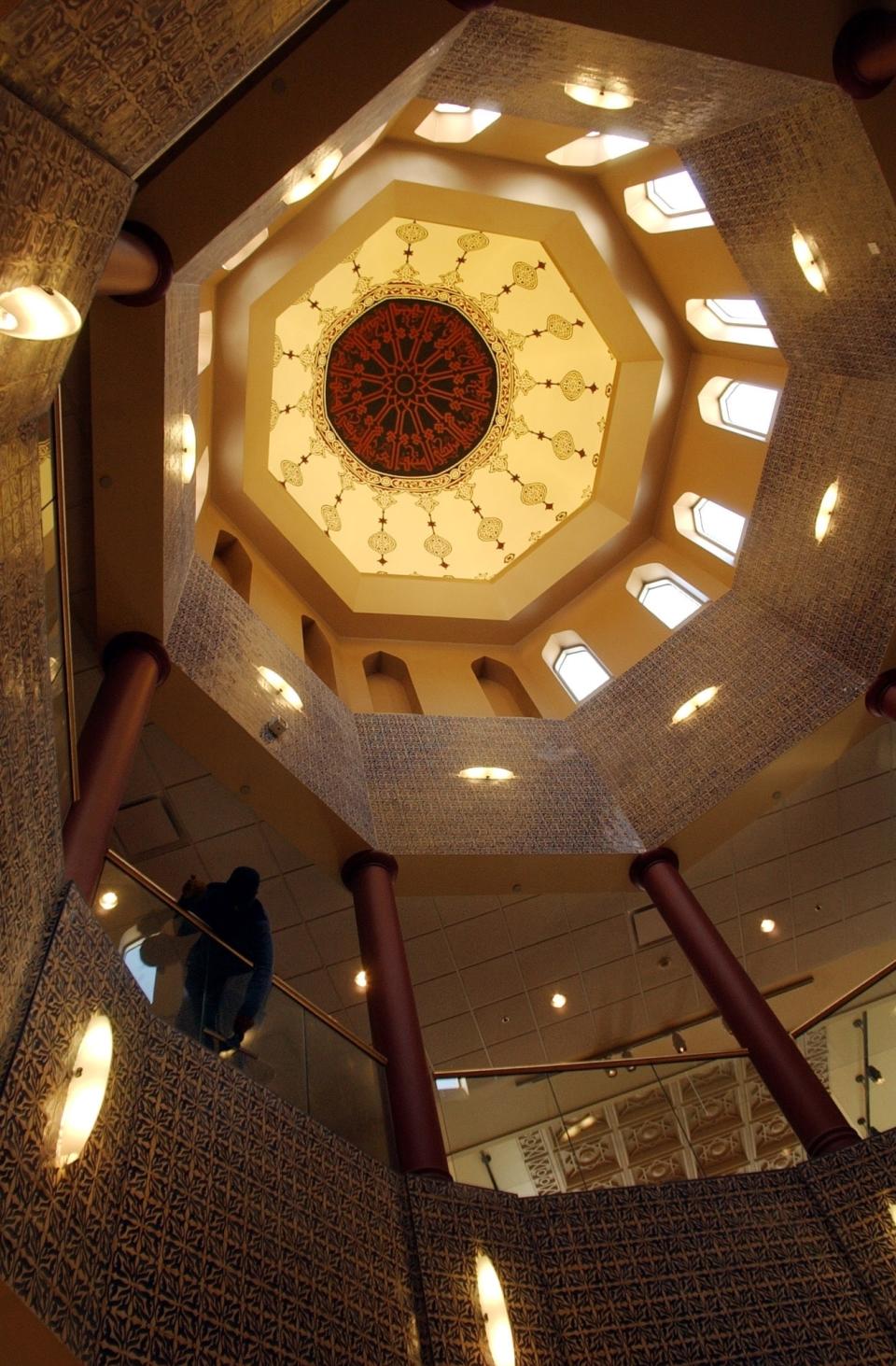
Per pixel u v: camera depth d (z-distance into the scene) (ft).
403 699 39.52
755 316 33.60
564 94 23.77
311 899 29.76
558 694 38.52
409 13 18.58
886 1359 16.55
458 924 31.42
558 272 40.40
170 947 16.96
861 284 25.49
